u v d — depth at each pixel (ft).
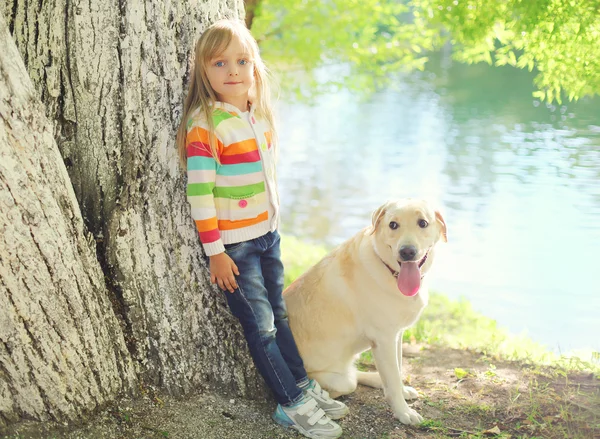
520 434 10.40
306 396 10.31
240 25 9.37
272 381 10.09
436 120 64.49
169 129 9.59
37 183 8.14
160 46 9.32
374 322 10.79
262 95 9.95
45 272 8.39
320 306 11.24
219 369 10.59
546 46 17.19
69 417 9.03
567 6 16.12
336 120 66.85
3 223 7.86
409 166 47.52
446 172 44.93
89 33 9.01
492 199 37.65
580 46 16.89
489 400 11.70
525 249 29.14
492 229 32.12
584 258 27.86
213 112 9.21
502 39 19.42
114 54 9.11
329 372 11.47
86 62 9.10
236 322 10.64
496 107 69.82
